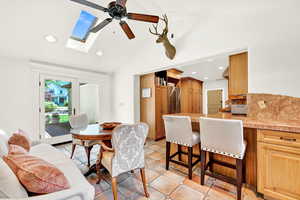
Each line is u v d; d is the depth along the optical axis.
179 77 5.16
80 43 3.39
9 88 2.88
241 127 1.50
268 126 1.47
